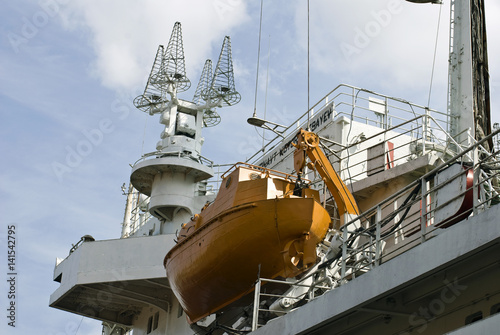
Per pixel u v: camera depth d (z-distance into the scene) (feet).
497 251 44.80
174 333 95.40
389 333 52.95
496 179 63.21
